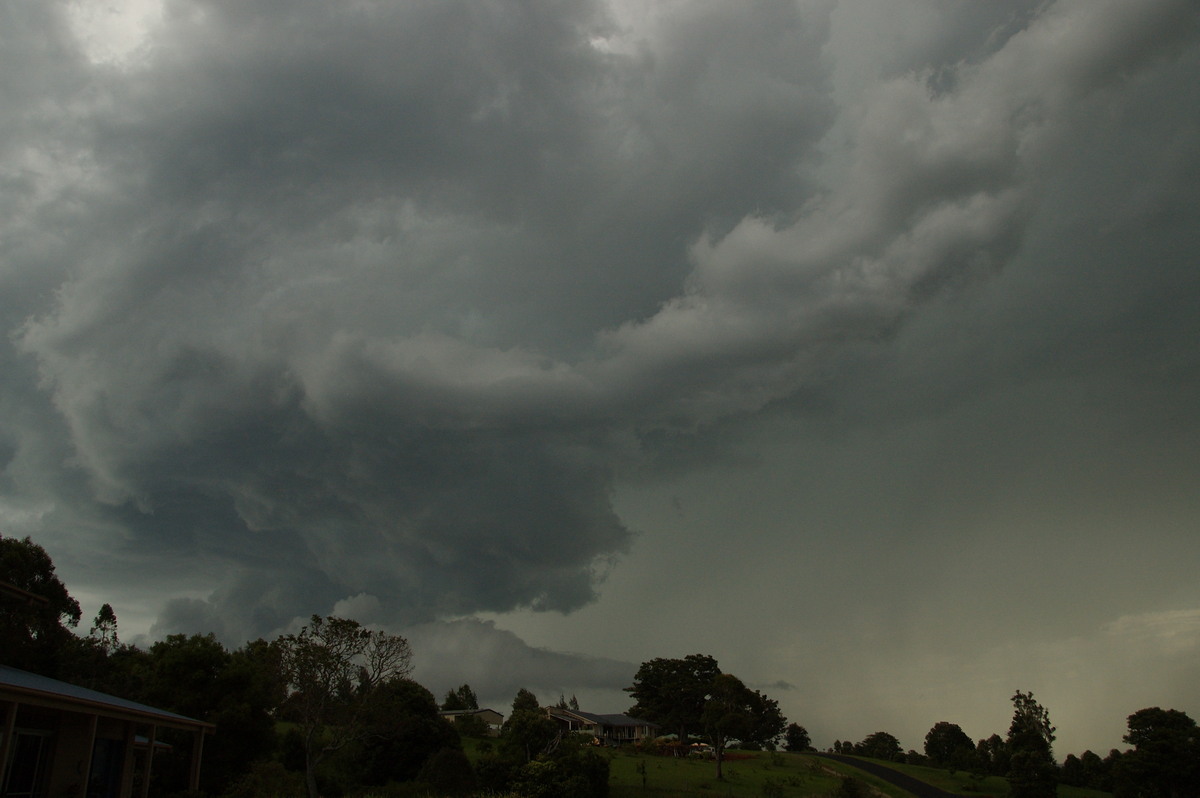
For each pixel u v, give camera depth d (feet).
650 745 269.23
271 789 144.87
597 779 151.74
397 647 150.41
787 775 215.92
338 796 149.79
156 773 141.38
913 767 281.95
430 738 166.81
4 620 137.49
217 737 146.72
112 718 85.15
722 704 218.18
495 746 216.33
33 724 76.54
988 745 363.35
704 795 169.48
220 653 158.10
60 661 147.84
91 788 85.20
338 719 144.36
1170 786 213.46
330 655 143.95
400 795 145.48
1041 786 202.59
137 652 237.04
